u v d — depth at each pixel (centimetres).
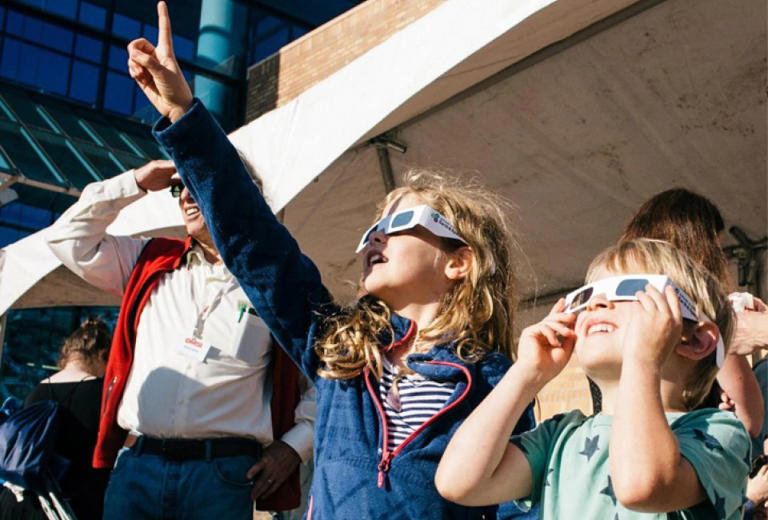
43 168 1154
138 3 1488
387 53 368
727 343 169
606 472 154
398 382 196
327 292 221
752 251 485
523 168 480
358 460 187
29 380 1134
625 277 160
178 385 286
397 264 209
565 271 559
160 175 319
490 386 198
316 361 208
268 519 565
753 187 462
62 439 372
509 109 436
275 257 214
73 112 1391
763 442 249
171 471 281
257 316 296
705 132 435
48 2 1417
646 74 408
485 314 210
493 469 159
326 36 1282
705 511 147
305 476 574
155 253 320
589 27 382
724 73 402
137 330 304
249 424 290
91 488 373
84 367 395
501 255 227
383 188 488
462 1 350
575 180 483
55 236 318
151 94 216
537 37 375
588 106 431
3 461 354
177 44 1477
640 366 144
